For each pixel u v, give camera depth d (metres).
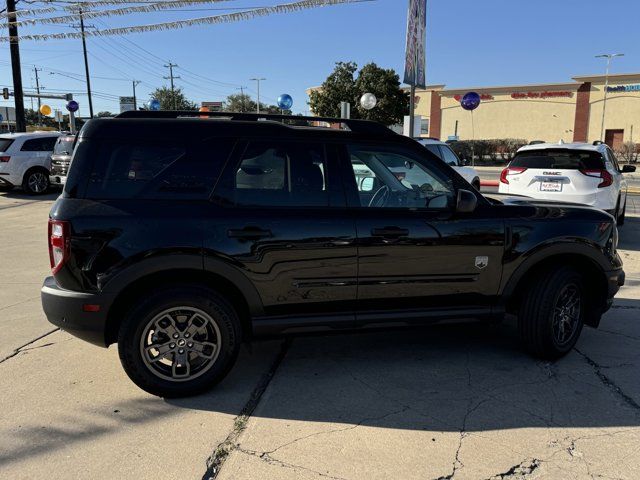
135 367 3.46
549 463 2.88
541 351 4.17
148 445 3.03
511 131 48.34
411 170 4.06
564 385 3.82
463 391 3.72
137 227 3.36
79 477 2.73
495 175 27.80
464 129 50.03
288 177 3.69
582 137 45.75
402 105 43.47
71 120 25.94
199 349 3.58
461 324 4.07
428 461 2.89
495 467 2.84
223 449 3.00
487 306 4.10
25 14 13.34
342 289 3.73
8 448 2.98
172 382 3.54
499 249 3.99
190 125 3.60
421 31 12.08
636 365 4.18
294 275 3.62
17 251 8.26
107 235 3.33
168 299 3.42
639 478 2.76
